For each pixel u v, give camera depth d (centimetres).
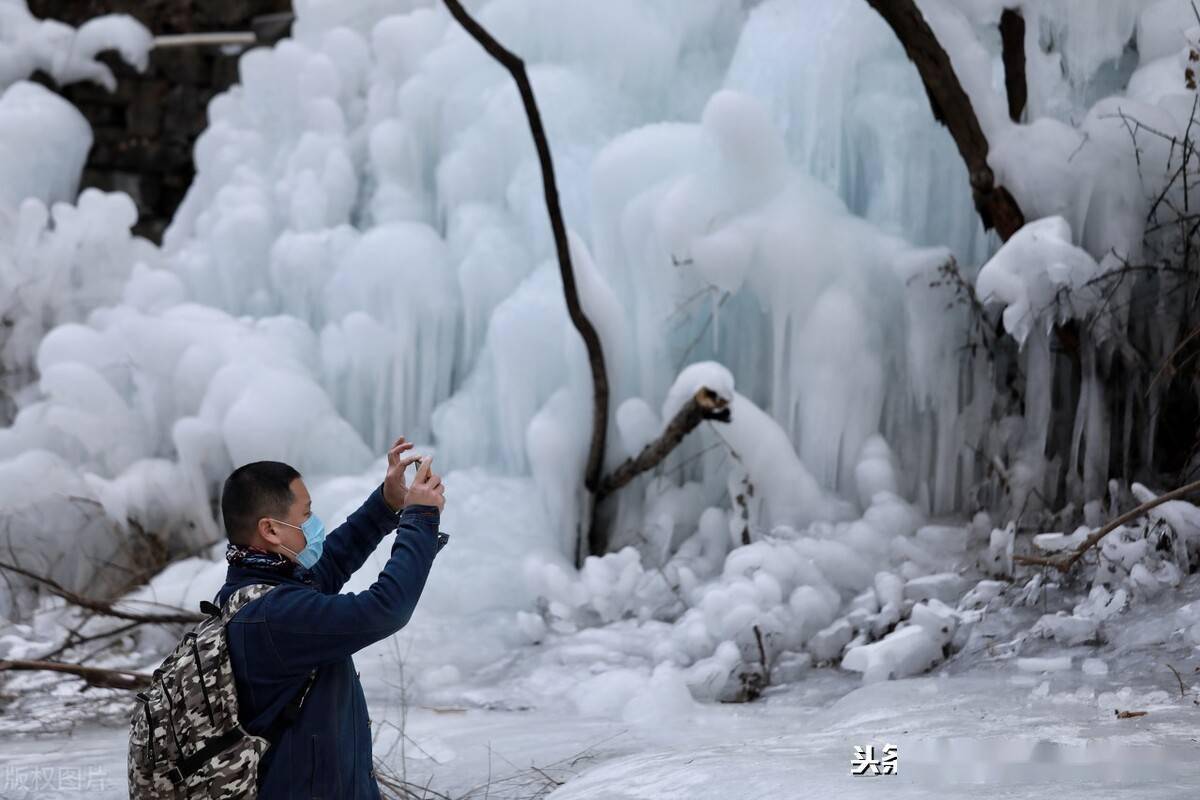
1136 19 694
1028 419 673
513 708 587
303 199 915
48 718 582
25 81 1117
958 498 712
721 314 755
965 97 638
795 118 765
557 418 759
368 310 842
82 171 1130
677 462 757
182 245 1004
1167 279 638
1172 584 538
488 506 759
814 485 705
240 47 1118
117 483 798
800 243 702
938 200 732
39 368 860
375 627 271
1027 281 608
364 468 821
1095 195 630
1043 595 575
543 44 869
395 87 941
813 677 596
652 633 658
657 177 754
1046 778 326
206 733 261
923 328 695
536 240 823
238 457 796
